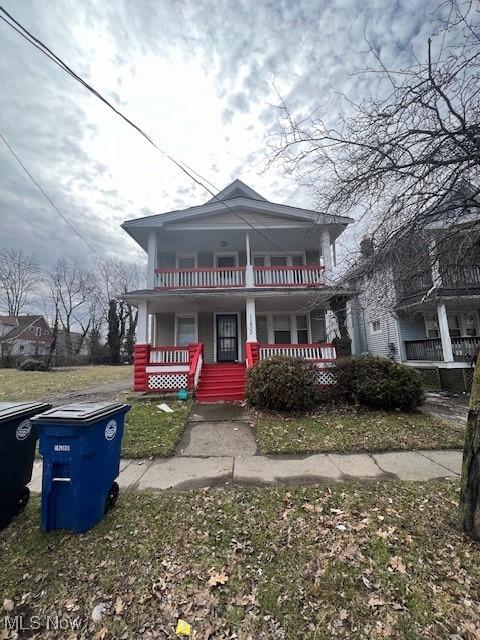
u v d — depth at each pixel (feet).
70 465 8.66
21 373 70.95
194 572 7.19
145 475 13.25
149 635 5.62
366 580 6.84
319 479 12.62
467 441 8.76
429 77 11.12
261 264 43.91
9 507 9.25
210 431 19.85
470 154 11.08
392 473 13.19
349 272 17.22
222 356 41.86
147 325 34.88
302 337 42.52
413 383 24.80
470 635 5.51
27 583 6.89
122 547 8.09
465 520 8.42
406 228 13.39
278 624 5.81
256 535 8.61
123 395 31.86
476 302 39.04
